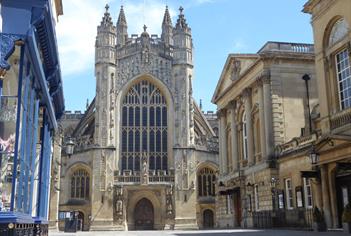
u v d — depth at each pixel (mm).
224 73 58875
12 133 15320
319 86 34406
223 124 60781
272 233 30703
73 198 75562
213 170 79875
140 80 80688
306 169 37688
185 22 82750
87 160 76188
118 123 77875
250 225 48438
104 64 78125
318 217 32031
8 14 14539
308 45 47375
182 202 75062
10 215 12656
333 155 30609
